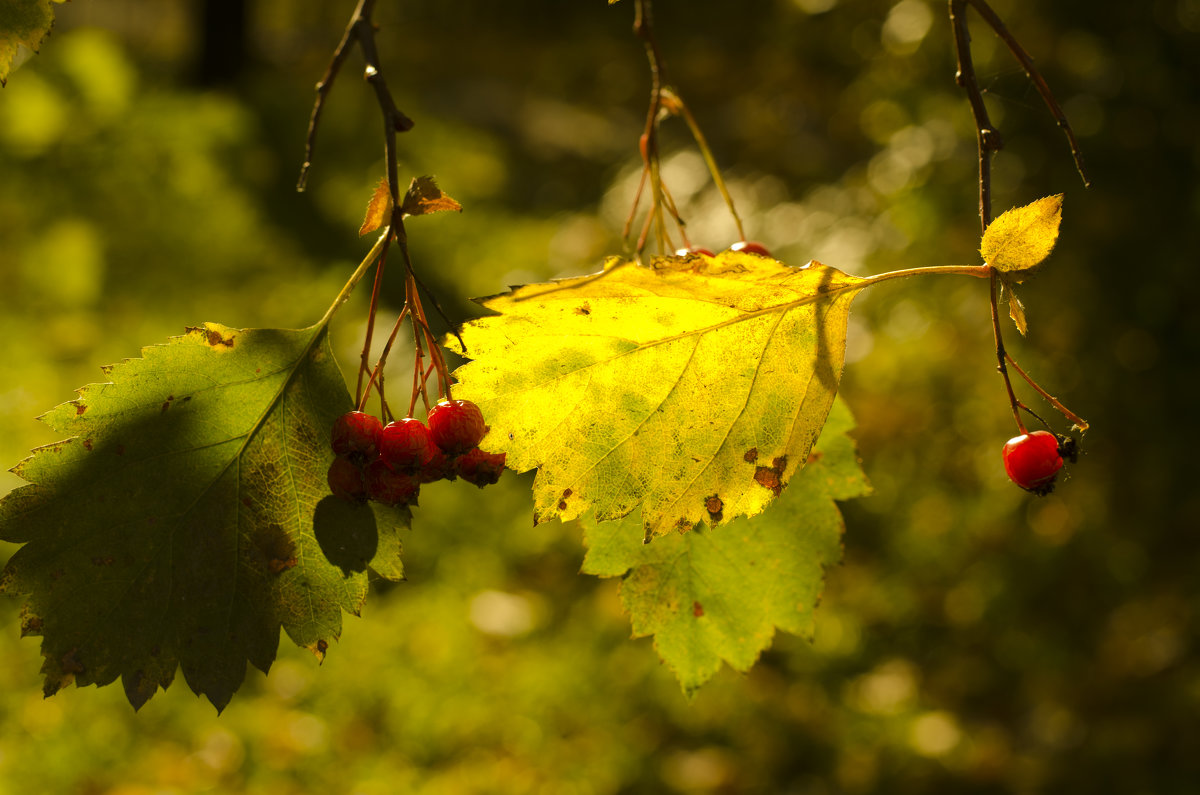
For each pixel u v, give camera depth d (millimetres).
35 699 3926
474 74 11633
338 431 1003
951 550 5176
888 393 5281
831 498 1345
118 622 989
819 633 5094
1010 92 4168
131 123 7387
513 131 12820
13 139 6855
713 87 7250
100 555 996
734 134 7230
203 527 1022
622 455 1016
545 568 5465
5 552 4207
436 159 10008
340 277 7262
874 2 4996
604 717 4520
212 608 1010
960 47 1018
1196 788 4004
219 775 3871
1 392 4984
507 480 5832
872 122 5000
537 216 10523
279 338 1061
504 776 4156
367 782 4016
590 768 4258
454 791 4059
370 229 989
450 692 4504
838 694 4848
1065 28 4109
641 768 4293
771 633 1326
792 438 1024
